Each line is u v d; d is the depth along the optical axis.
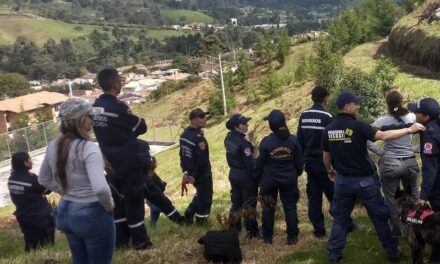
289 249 6.52
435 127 5.11
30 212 7.68
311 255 6.14
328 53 30.50
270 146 6.33
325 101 6.49
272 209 6.79
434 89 13.86
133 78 126.25
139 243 6.59
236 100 36.62
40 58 152.75
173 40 172.88
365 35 34.34
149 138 35.47
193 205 8.09
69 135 3.91
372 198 5.36
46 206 7.86
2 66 141.75
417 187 5.98
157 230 8.12
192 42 166.62
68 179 3.91
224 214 8.02
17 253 8.32
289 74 36.59
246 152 6.89
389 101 5.84
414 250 5.23
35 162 28.95
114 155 5.92
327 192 6.68
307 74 31.11
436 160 5.13
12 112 70.31
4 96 106.50
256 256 6.38
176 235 7.48
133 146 6.08
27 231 7.77
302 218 8.35
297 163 6.43
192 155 7.50
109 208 3.95
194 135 7.52
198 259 6.29
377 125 5.89
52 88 118.12
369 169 5.36
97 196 3.85
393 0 35.91
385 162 5.86
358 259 5.84
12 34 176.88
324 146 5.55
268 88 32.03
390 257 5.64
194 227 7.91
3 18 187.00
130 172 6.18
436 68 17.61
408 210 5.31
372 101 11.43
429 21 20.69
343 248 5.78
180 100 47.53
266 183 6.47
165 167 21.19
